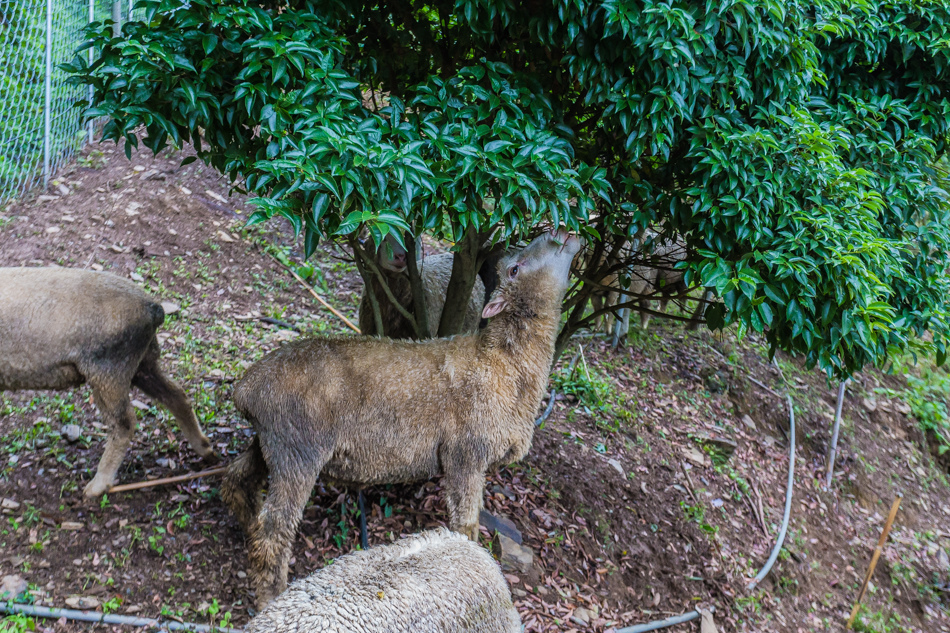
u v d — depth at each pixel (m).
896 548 7.15
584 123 4.18
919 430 9.22
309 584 2.65
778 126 3.78
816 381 9.20
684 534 5.77
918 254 4.66
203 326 6.24
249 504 3.99
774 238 3.62
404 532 4.61
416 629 2.58
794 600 5.91
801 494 7.21
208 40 2.89
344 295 7.43
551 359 4.02
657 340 8.68
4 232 6.52
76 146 8.05
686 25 3.11
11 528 3.88
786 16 3.62
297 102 2.99
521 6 3.40
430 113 3.28
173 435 4.89
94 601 3.62
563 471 5.76
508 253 4.80
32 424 4.68
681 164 3.86
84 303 3.95
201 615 3.73
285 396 3.60
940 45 4.52
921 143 4.64
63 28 8.10
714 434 7.29
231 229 7.62
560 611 4.49
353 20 3.81
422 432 3.79
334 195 2.80
